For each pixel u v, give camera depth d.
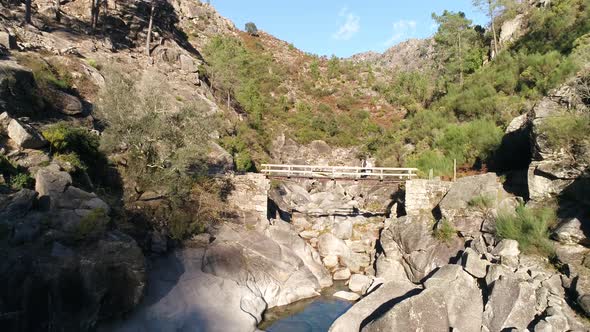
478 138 29.09
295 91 70.31
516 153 24.42
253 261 21.44
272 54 84.56
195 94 39.28
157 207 21.52
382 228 27.80
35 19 35.19
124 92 21.25
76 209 15.86
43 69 25.36
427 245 22.61
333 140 54.47
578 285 15.41
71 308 13.45
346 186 40.72
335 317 19.11
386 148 42.66
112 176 21.80
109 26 41.03
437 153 31.64
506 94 35.62
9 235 13.34
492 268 17.84
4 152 16.80
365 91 72.75
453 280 17.78
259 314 18.55
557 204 19.30
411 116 51.94
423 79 63.91
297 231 27.84
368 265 25.64
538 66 32.62
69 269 13.48
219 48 58.62
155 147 21.59
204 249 21.12
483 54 47.72
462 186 23.72
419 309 15.51
